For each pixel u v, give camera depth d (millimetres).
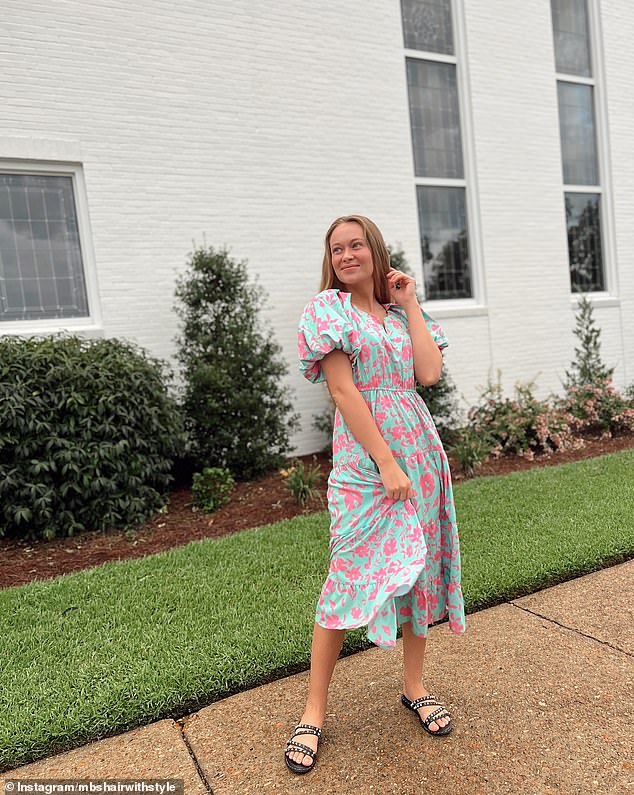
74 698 2414
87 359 4809
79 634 2963
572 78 9242
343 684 2525
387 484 1977
